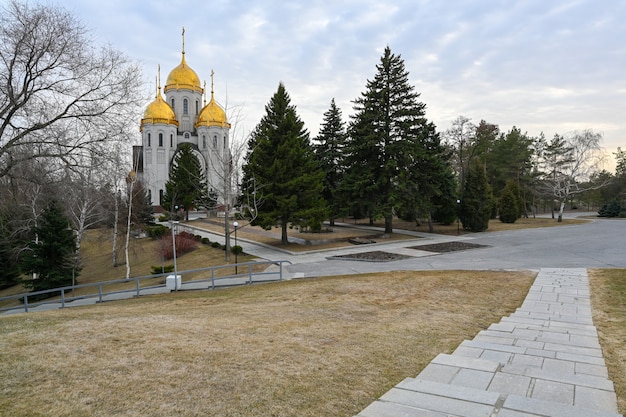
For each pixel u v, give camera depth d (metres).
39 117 18.80
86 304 15.89
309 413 4.29
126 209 36.25
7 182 22.64
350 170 33.59
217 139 66.38
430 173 32.56
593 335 7.91
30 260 24.41
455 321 9.39
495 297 12.52
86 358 5.98
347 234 34.38
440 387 4.76
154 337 7.25
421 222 43.94
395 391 4.67
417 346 6.98
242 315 10.02
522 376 5.27
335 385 5.05
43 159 19.92
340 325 8.67
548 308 10.90
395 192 31.84
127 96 19.91
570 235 31.67
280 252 26.44
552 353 6.49
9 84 17.48
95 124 19.42
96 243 41.72
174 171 53.12
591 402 4.46
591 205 77.88
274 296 13.69
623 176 67.56
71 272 25.44
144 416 4.21
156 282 23.48
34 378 5.20
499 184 56.66
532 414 3.91
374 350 6.66
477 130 57.38
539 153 61.56
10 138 18.64
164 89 71.69
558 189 47.81
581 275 15.59
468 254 23.03
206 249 30.25
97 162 19.56
